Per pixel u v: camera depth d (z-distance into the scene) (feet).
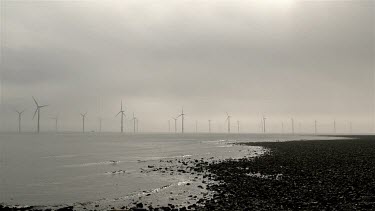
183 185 96.94
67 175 128.67
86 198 85.61
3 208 74.28
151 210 66.95
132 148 315.58
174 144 405.39
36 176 127.13
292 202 66.69
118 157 210.38
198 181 102.53
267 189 81.10
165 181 107.34
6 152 260.62
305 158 152.25
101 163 173.17
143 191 91.86
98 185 105.19
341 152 182.91
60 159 198.59
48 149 302.45
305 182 89.10
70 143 445.78
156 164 162.40
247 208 63.16
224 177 105.70
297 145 271.90
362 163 127.54
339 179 91.66
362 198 68.59
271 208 62.80
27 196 89.56
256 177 101.71
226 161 155.94
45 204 79.92
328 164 126.11
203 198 75.97
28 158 206.28
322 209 61.00
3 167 157.79
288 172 109.29
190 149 287.48
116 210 69.67
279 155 174.29
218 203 68.74
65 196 88.94
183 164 156.66
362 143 285.64
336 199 67.92
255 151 228.43
